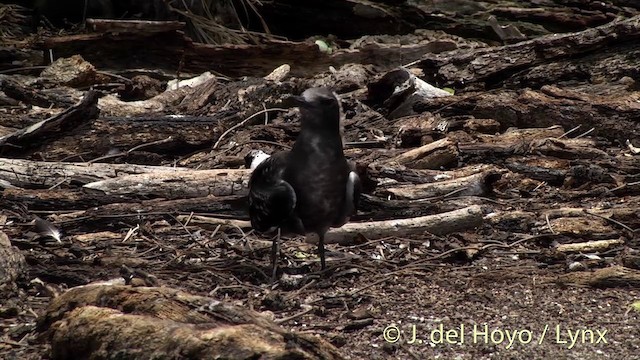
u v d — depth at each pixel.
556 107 15.39
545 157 14.04
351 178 9.54
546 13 22.22
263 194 9.52
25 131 13.22
